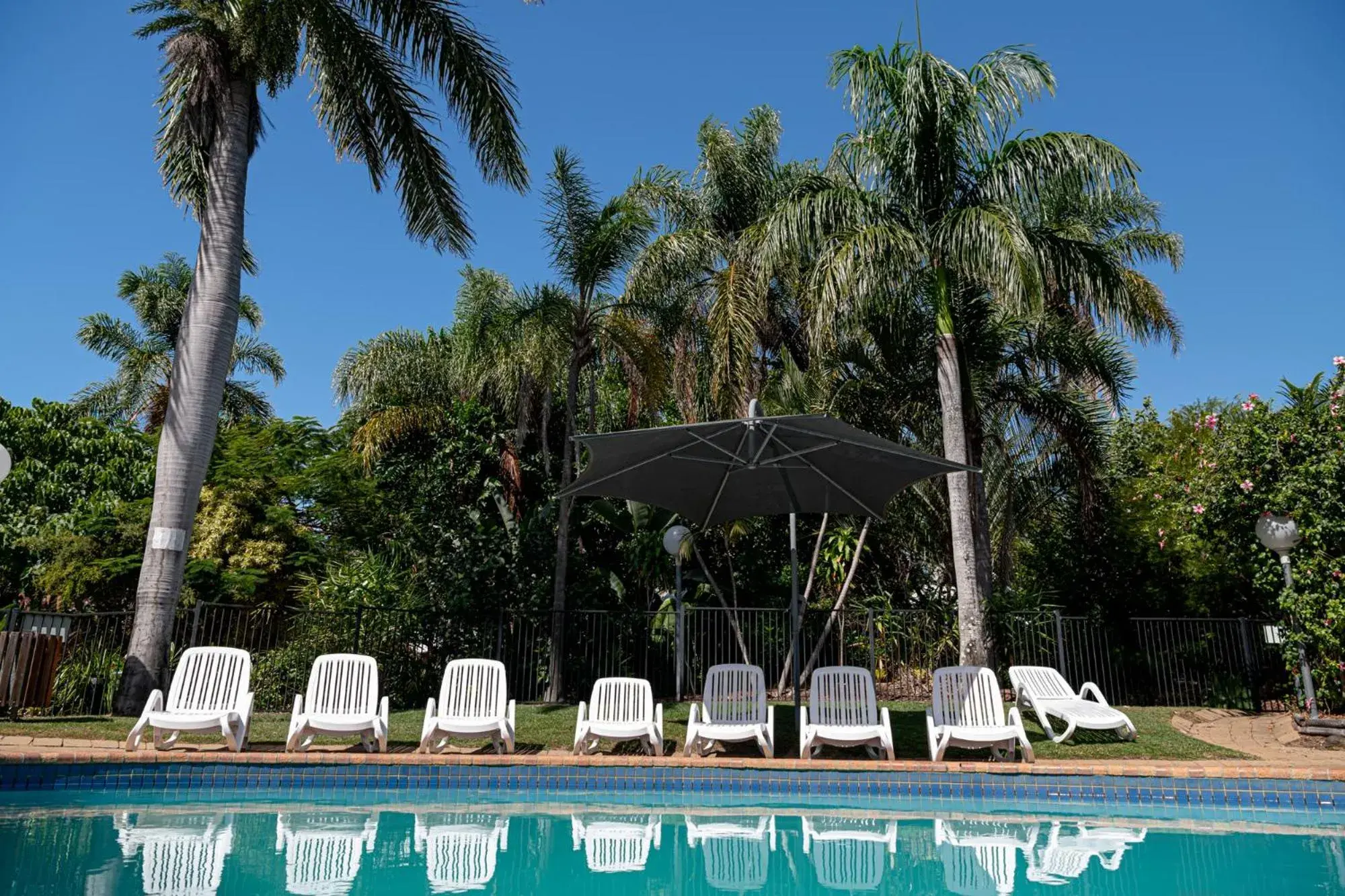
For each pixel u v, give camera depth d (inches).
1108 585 558.3
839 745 309.1
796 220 413.7
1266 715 414.9
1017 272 370.3
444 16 446.0
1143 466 610.5
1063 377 517.0
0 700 324.8
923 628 479.8
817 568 557.0
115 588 565.6
